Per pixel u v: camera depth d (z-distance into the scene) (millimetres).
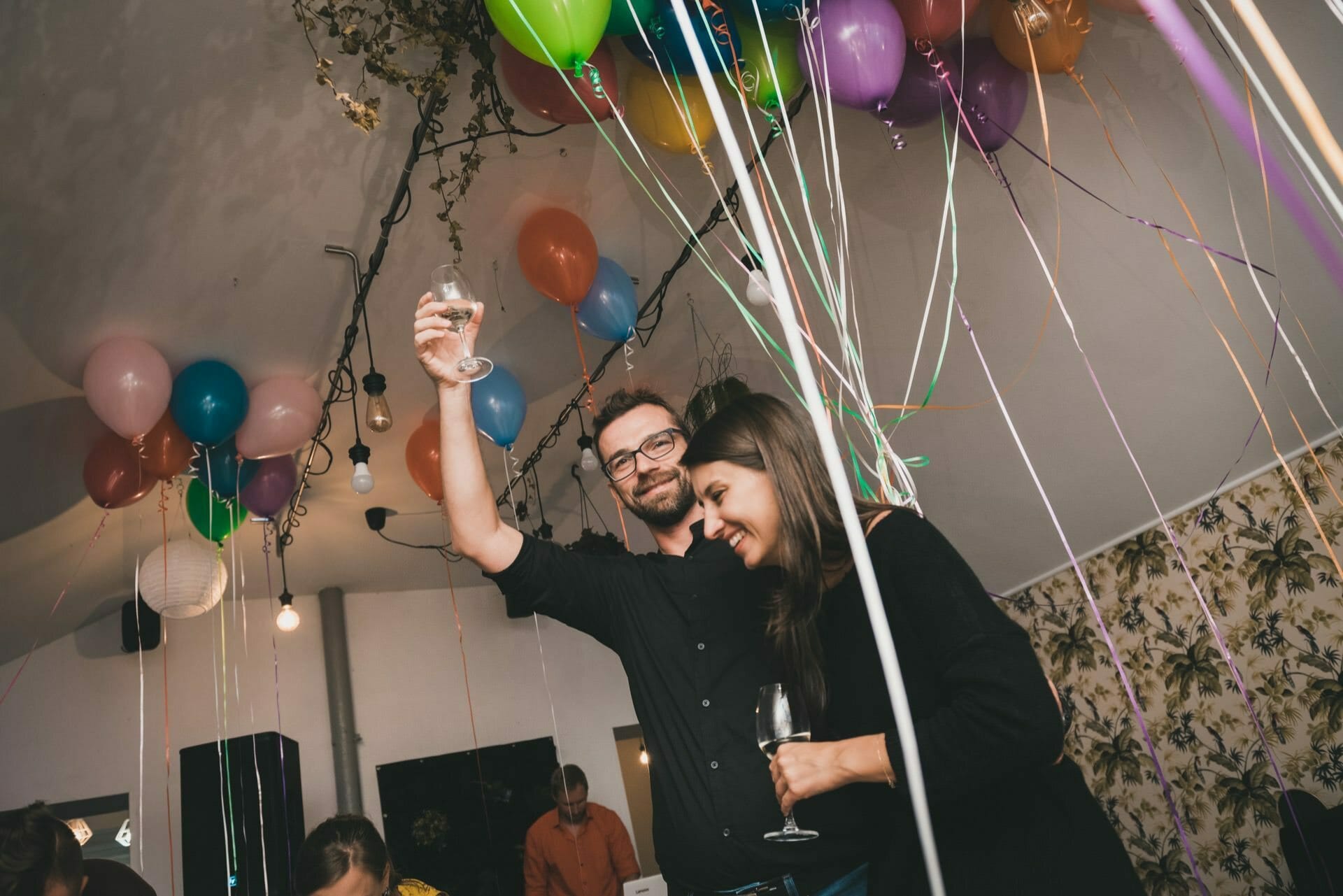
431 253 3785
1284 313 3686
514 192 3611
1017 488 4875
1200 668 4711
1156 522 4875
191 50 2828
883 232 3812
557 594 1449
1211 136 3256
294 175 3314
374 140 3270
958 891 979
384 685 6055
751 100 3031
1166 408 4266
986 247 3811
